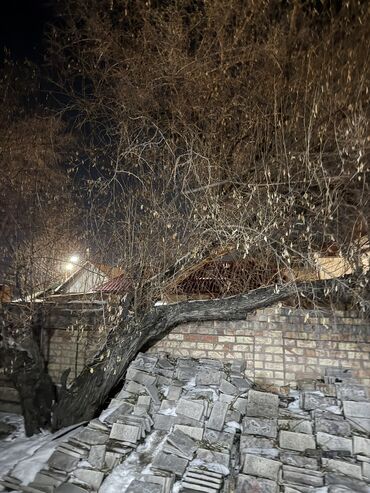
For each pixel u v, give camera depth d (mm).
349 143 5812
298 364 5707
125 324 5660
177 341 6211
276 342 5848
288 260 5434
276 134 6273
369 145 5840
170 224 5746
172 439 4625
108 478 4309
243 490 3980
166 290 6129
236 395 5199
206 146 6383
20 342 5895
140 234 5836
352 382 5305
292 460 4301
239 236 5613
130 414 5051
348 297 5684
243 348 5941
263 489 3982
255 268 6672
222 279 7129
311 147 6281
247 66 6902
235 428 4887
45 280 6828
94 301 6949
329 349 5664
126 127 6496
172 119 6844
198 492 4020
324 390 5324
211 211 5543
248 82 6863
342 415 4824
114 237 6137
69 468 4426
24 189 7070
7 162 7234
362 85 6051
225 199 6133
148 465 4438
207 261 6207
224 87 6910
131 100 6969
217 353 6020
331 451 4418
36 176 7297
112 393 6117
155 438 4805
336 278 5375
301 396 5258
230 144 6656
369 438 4461
